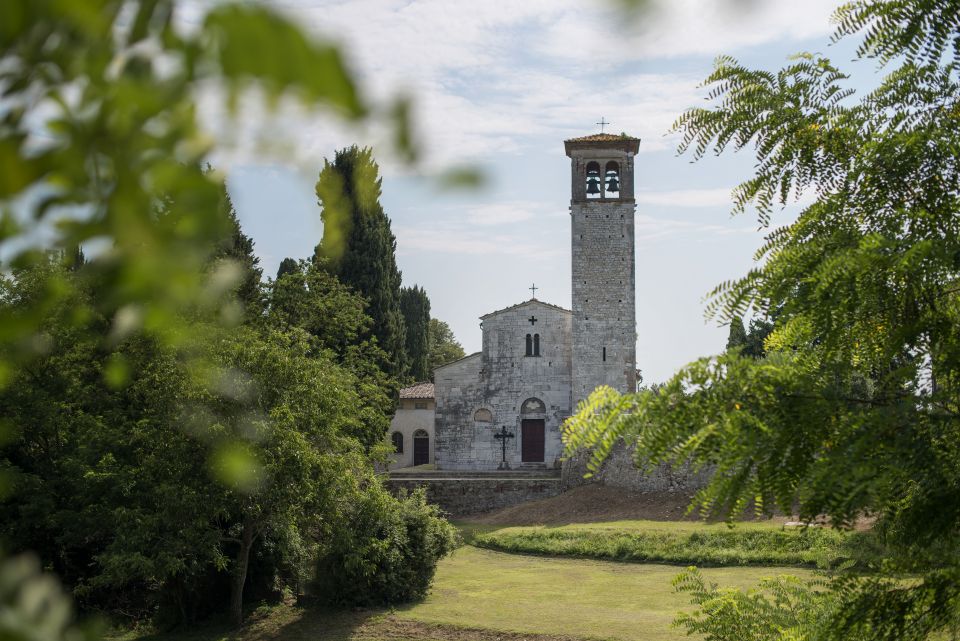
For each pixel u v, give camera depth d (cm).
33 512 3039
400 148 109
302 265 4378
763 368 557
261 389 2755
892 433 548
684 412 544
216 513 2812
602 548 4438
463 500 6003
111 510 2934
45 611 111
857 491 513
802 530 552
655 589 3619
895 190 624
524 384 6694
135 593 3450
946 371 582
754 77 660
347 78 104
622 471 5616
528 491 5969
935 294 603
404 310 8794
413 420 7244
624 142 6356
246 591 3531
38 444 3181
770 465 536
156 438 2794
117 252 136
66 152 122
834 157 655
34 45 116
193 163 130
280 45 102
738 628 860
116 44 117
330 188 189
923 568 650
